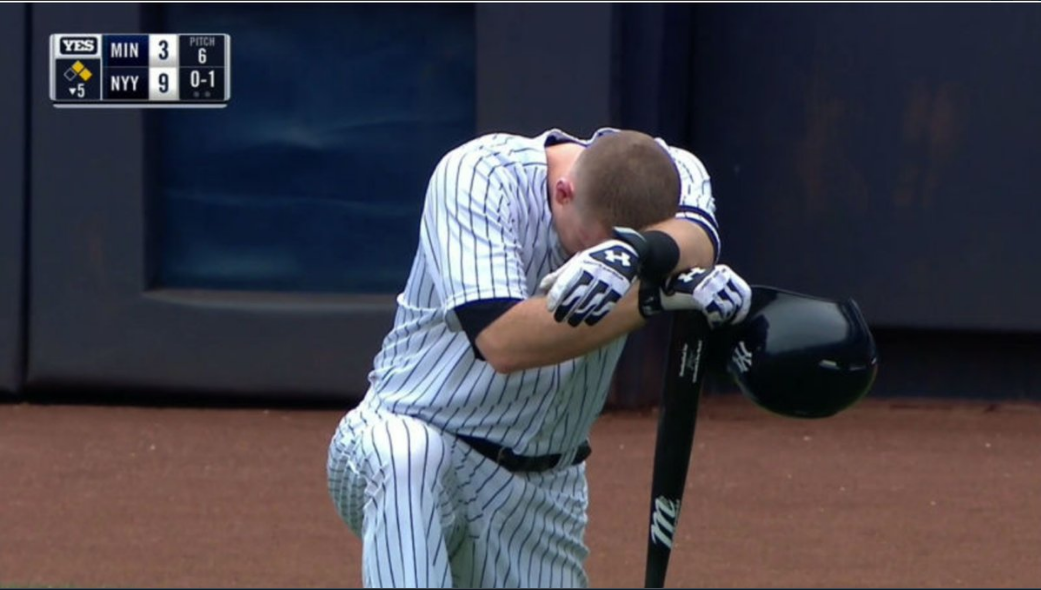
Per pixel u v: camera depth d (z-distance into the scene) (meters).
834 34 33.19
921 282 33.03
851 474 27.19
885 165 33.09
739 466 27.70
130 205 32.06
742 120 33.78
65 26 31.83
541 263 13.30
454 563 14.42
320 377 32.12
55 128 32.00
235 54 32.47
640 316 12.32
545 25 31.20
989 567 21.41
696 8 33.84
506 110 31.39
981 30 32.47
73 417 31.48
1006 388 33.56
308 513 24.11
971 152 32.66
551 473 14.27
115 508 24.30
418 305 13.77
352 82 32.38
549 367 13.48
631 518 23.77
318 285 32.75
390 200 32.47
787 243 33.69
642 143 12.78
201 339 32.25
